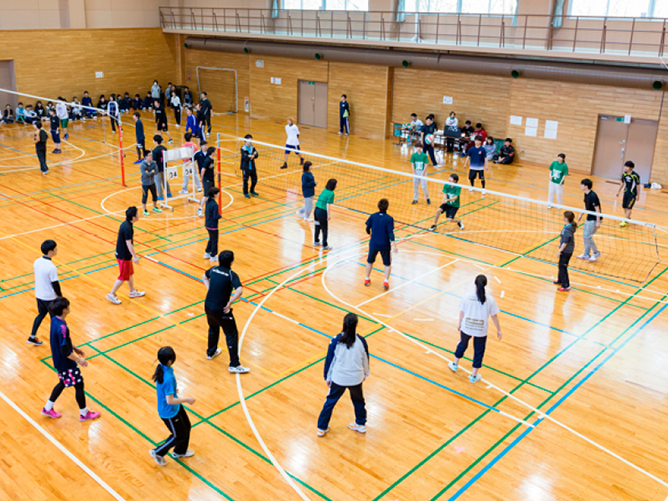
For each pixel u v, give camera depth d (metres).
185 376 8.77
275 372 8.95
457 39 22.44
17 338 9.71
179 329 10.12
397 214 16.47
